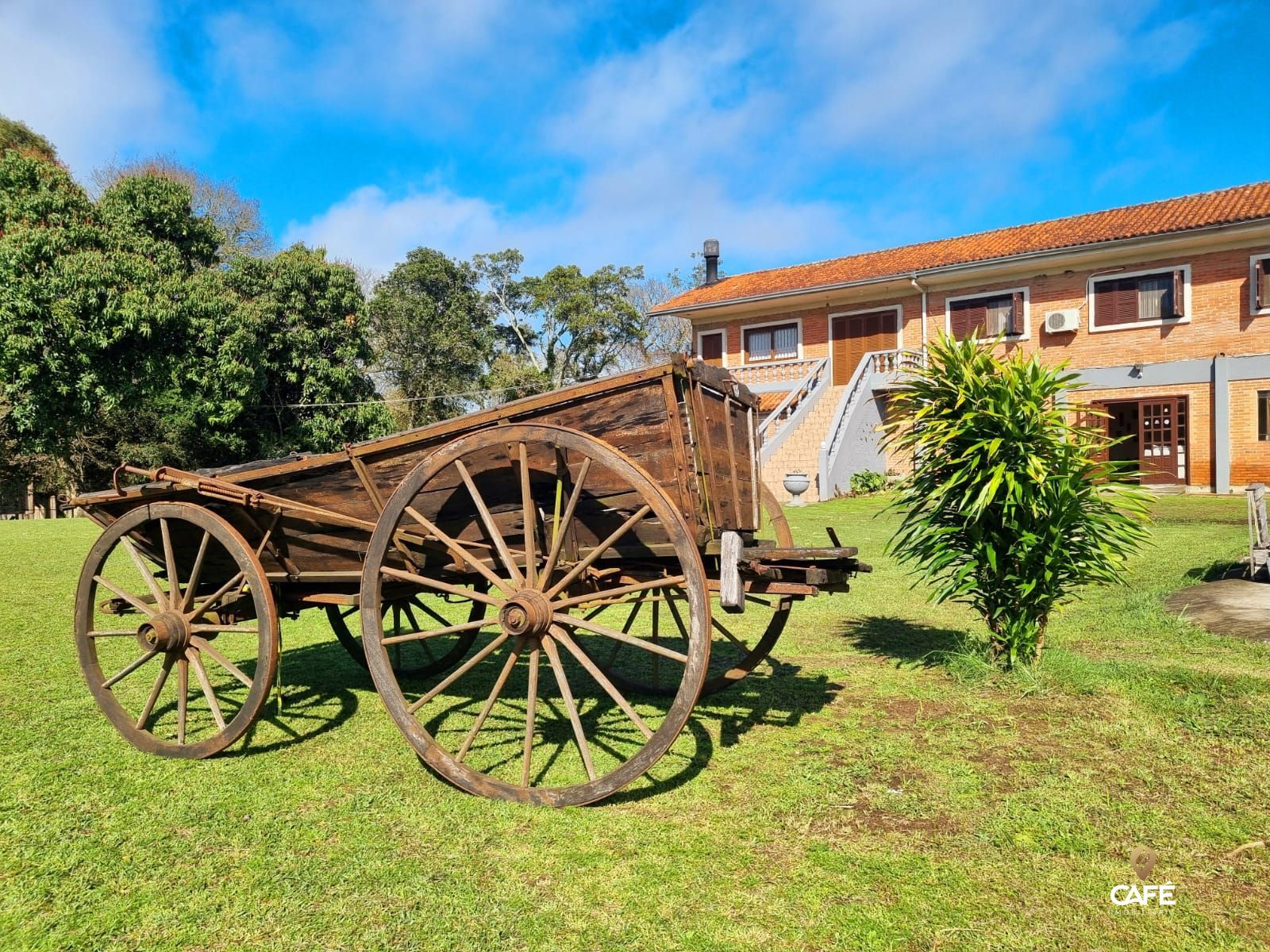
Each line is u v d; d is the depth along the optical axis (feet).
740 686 17.04
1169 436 60.59
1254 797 10.91
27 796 11.64
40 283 59.31
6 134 102.58
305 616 25.88
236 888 9.07
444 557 13.92
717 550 11.63
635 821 10.67
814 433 66.85
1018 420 16.20
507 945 7.96
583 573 12.82
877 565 33.83
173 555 14.33
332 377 81.87
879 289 71.72
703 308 80.53
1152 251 59.77
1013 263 63.72
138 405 68.95
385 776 12.41
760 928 8.19
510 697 16.84
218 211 125.39
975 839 10.00
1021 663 16.67
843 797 11.32
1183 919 8.23
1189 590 25.31
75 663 19.61
